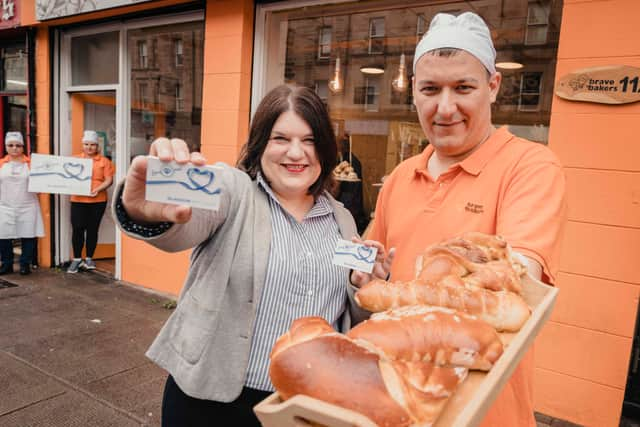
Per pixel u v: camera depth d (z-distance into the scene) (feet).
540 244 3.39
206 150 15.06
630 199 8.51
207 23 14.64
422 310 2.51
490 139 4.38
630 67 8.30
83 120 20.34
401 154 13.44
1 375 10.82
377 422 2.01
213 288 4.69
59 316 14.70
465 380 2.34
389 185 5.40
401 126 13.39
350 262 4.66
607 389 8.90
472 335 2.32
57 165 10.12
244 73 14.21
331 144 5.09
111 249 22.18
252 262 4.70
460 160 4.54
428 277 2.88
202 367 4.61
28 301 16.01
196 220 4.22
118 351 12.37
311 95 4.96
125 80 17.74
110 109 20.43
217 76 14.60
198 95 15.67
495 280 2.77
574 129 8.90
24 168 18.45
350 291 5.08
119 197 3.78
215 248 4.76
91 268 19.95
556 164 3.97
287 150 4.79
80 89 19.19
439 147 4.33
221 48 14.42
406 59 13.06
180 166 3.34
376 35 13.37
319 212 5.37
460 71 3.95
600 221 8.77
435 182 4.59
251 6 14.05
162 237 3.83
